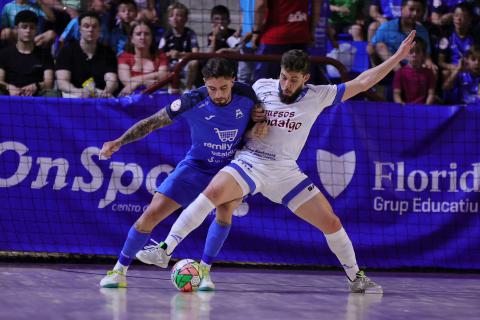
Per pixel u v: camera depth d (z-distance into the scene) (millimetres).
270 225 11750
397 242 11875
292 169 8945
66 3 14203
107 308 7254
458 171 12008
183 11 14273
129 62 13758
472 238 11969
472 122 12031
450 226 11969
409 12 14953
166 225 11570
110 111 11516
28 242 11430
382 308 8000
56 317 6633
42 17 14008
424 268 12094
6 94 13352
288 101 8781
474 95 15086
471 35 15250
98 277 9742
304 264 11805
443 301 8742
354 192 11812
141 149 11586
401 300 8703
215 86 8141
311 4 13898
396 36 14852
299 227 11805
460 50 15172
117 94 13617
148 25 13984
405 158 11930
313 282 10180
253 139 8922
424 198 11953
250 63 13672
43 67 13469
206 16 15594
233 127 8703
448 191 11984
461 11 15031
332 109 11797
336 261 11859
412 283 10492
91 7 14203
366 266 11789
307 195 8922
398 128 11914
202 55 11656
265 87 8992
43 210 11438
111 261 11836
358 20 15430
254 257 11688
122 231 11555
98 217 11523
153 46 13953
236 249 11664
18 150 11352
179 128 11648
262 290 9156
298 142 8953
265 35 13531
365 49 15156
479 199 11984
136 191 11570
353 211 11812
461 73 15125
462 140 12016
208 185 8703
